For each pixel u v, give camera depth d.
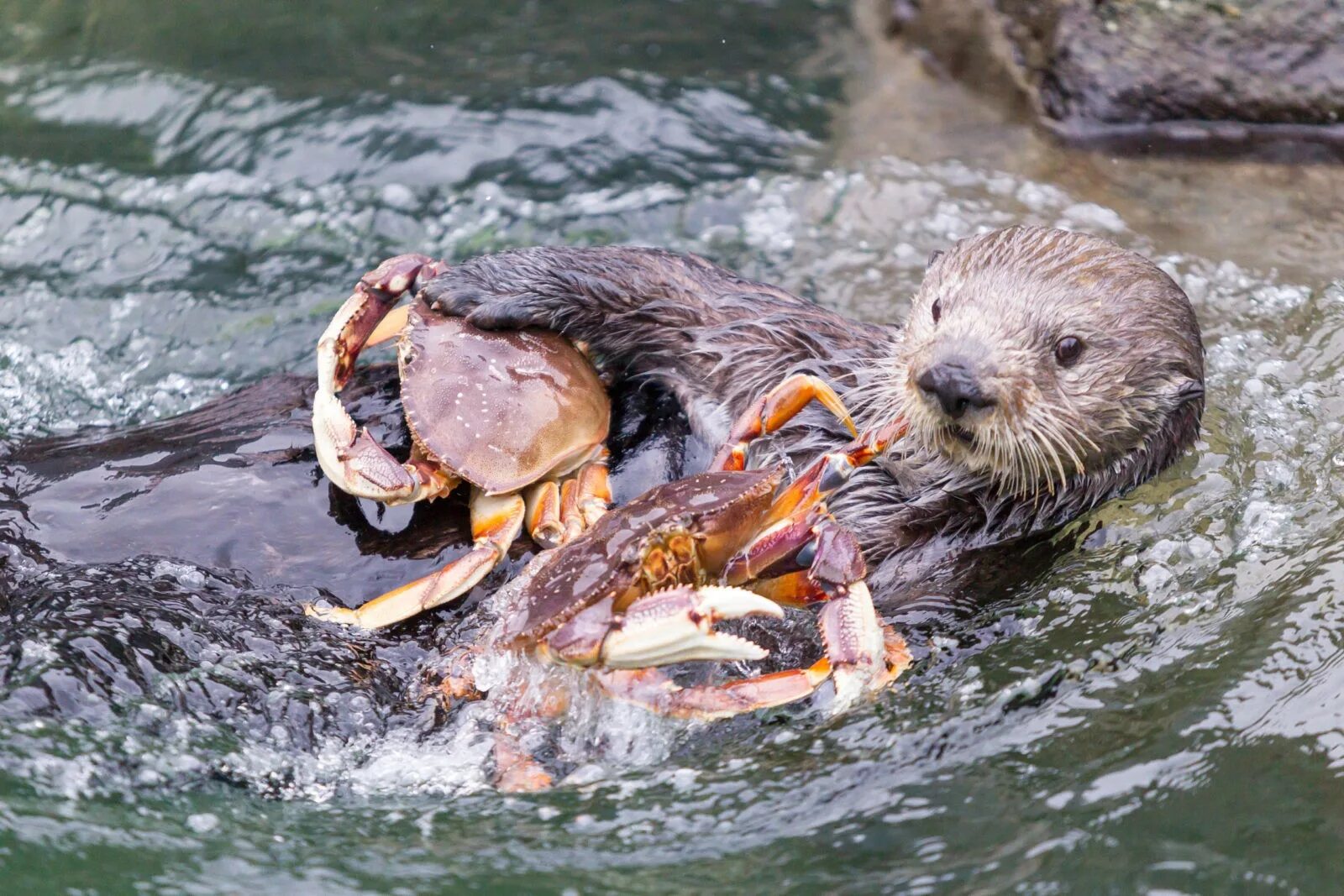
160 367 15.95
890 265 17.36
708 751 10.48
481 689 10.36
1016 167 19.41
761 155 19.47
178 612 10.72
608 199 18.50
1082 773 10.08
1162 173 19.33
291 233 17.94
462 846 9.66
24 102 20.27
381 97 20.20
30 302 16.80
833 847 9.58
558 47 21.59
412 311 11.81
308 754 10.30
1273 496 12.96
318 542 11.18
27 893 9.07
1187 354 11.96
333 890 9.25
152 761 10.06
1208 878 9.17
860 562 9.80
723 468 10.93
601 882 9.34
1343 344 15.61
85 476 11.51
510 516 10.92
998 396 10.86
